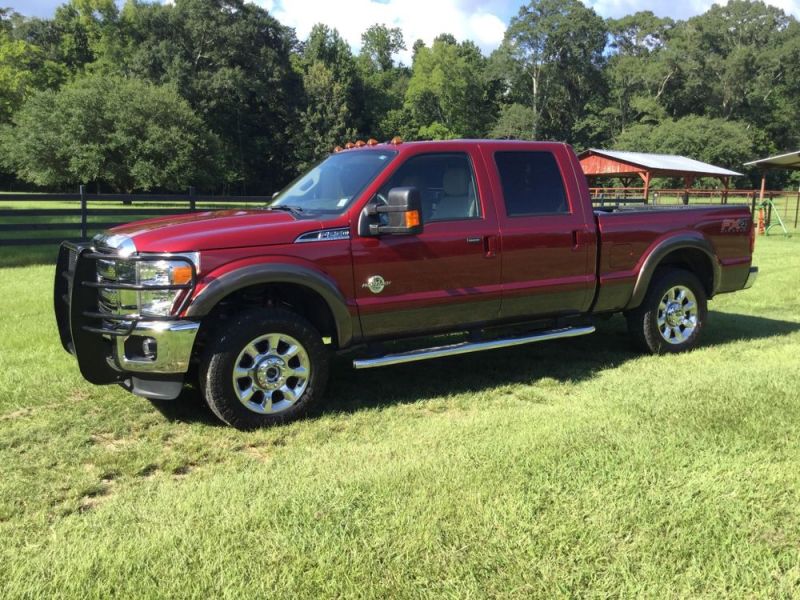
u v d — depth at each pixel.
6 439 3.95
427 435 3.89
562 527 2.74
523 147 5.24
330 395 4.90
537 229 5.12
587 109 83.38
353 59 79.62
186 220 4.46
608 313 5.80
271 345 4.20
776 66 78.94
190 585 2.40
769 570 2.48
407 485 3.14
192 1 60.25
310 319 4.65
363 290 4.45
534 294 5.17
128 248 4.01
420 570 2.48
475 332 5.11
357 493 3.07
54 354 5.75
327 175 5.12
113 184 46.84
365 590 2.37
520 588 2.38
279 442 3.98
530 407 4.50
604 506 2.92
